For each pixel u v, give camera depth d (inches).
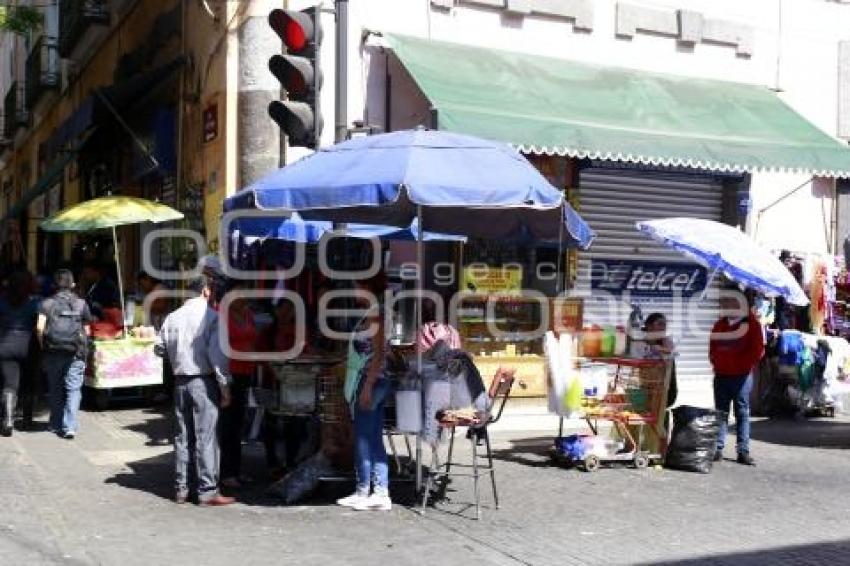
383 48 447.8
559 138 405.4
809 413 532.4
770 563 247.8
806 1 565.6
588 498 317.4
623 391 385.7
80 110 554.6
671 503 313.6
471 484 334.0
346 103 339.6
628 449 374.3
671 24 521.0
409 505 300.8
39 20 669.3
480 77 434.3
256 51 446.0
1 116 1227.9
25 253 994.1
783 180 554.3
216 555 243.0
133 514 281.3
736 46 542.0
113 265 620.4
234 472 321.1
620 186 514.0
